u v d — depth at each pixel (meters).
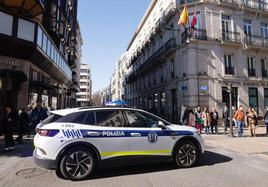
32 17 16.41
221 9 23.67
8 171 6.21
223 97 22.95
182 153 6.65
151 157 6.21
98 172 6.14
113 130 5.93
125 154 5.93
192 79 21.95
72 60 37.97
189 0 23.97
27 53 15.51
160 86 29.58
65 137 5.50
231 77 23.27
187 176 5.78
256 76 24.84
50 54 20.17
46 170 6.30
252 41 24.33
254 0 25.44
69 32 33.22
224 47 23.36
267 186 5.08
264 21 26.00
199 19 23.27
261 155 8.48
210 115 16.14
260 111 24.36
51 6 20.31
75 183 5.28
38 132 5.69
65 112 5.90
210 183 5.25
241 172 6.17
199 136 6.96
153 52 33.50
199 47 22.45
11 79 15.10
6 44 14.16
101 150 5.73
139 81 41.81
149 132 6.27
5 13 13.97
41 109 13.48
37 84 17.14
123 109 6.35
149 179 5.54
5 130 9.03
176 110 24.88
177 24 24.89
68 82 35.59
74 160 5.54
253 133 14.61
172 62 26.55
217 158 7.93
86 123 5.81
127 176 5.79
